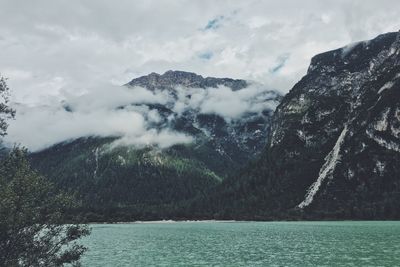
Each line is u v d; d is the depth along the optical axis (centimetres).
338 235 14675
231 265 8044
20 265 3772
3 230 3634
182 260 8906
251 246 11606
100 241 14400
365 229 17938
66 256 4038
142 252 10600
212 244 12550
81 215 4172
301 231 17725
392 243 11219
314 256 9012
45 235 3944
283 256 9188
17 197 3747
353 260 8200
